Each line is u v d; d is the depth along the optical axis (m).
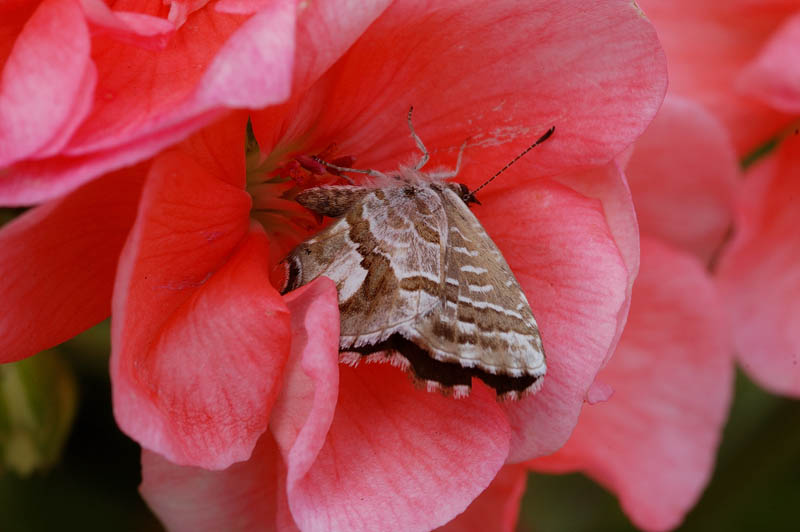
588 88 0.13
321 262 0.13
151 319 0.13
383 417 0.13
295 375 0.13
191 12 0.13
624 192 0.14
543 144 0.14
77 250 0.13
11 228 0.12
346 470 0.13
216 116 0.12
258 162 0.14
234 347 0.13
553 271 0.14
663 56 0.13
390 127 0.14
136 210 0.13
